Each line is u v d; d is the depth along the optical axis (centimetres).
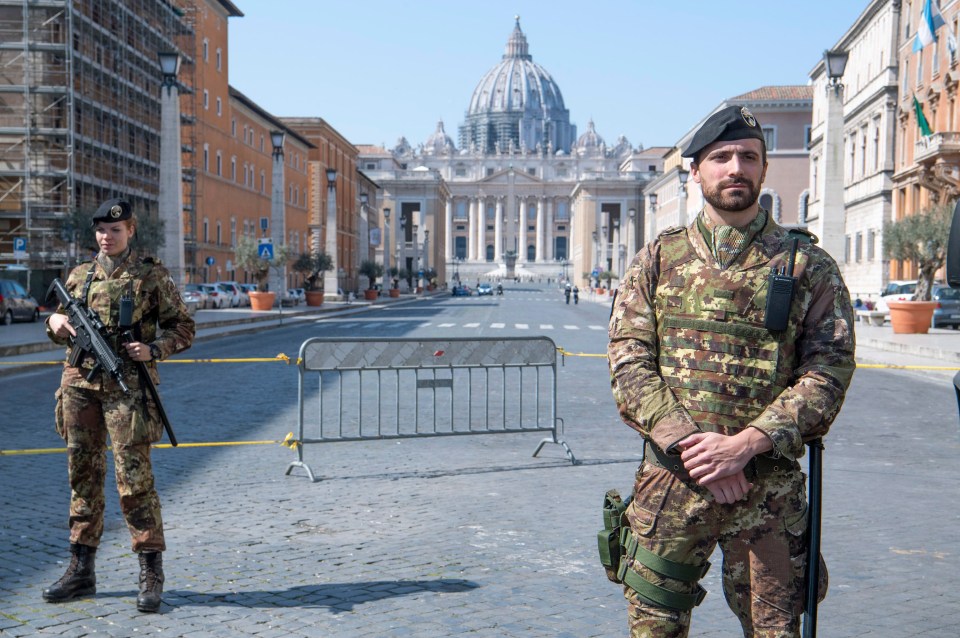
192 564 604
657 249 312
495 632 484
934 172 4147
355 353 952
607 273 11800
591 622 500
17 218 4269
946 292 3428
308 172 9356
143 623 496
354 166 11519
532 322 4259
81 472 530
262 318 3969
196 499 789
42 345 2303
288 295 6141
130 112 5125
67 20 4194
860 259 6028
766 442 277
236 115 7088
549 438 1013
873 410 1402
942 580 577
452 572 589
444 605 526
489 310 5944
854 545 655
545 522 716
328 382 1655
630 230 10269
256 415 1272
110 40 4734
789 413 280
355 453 1017
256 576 579
